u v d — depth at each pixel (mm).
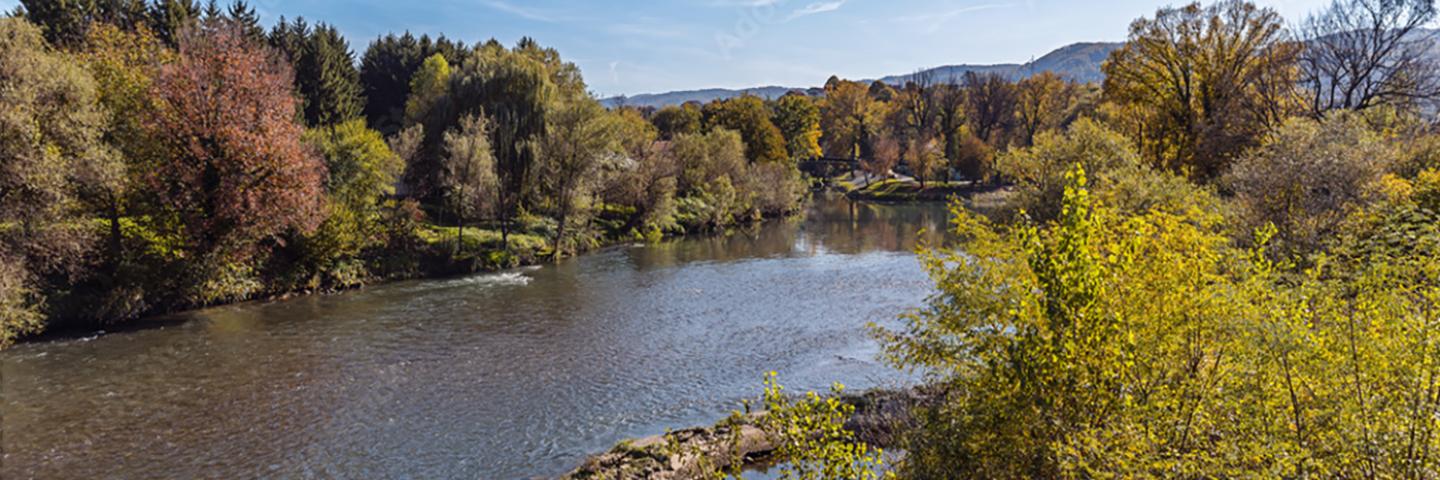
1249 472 6910
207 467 15305
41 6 53656
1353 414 7199
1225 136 35000
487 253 41781
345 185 37688
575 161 47094
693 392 20141
